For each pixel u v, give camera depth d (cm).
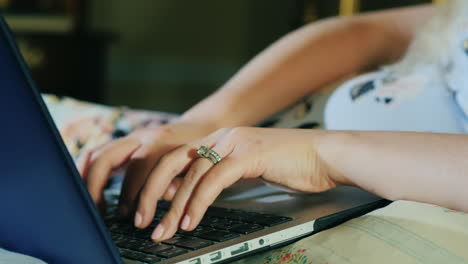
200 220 60
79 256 44
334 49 111
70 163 44
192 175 59
